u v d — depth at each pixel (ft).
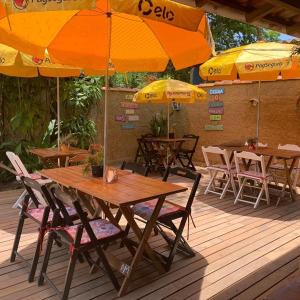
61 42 12.45
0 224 14.05
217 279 9.82
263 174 17.01
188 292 9.14
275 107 22.93
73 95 25.34
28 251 11.45
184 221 10.69
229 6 9.03
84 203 11.37
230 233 13.39
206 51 9.82
